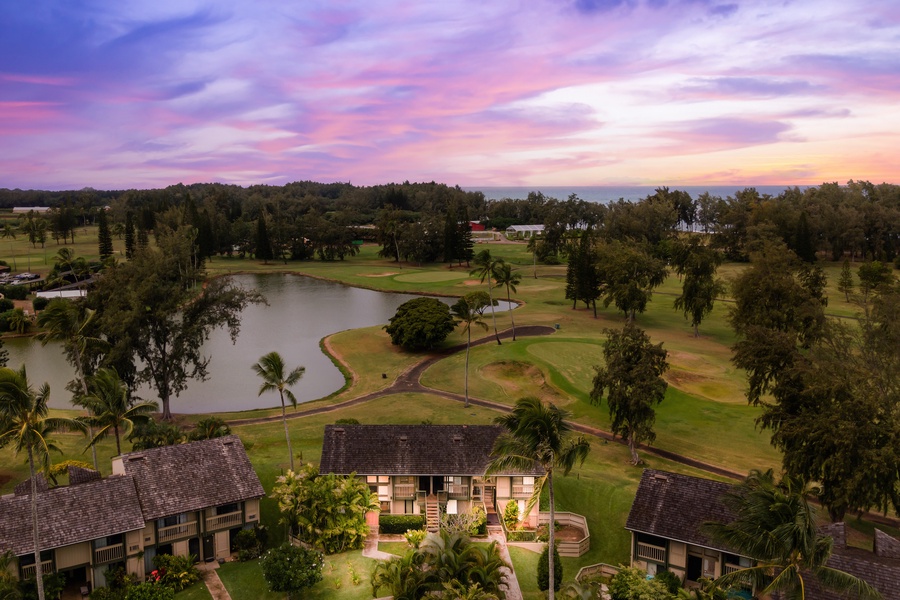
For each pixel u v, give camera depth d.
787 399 52.19
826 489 45.78
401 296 161.75
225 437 47.88
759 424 70.19
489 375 89.25
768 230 185.38
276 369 54.94
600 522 48.66
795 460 47.09
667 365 62.06
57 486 45.09
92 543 39.41
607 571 41.62
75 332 63.88
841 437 43.59
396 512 48.59
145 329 71.81
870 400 45.47
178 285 74.12
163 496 42.59
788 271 97.50
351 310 144.12
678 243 115.31
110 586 39.69
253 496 44.53
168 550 42.53
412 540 42.88
